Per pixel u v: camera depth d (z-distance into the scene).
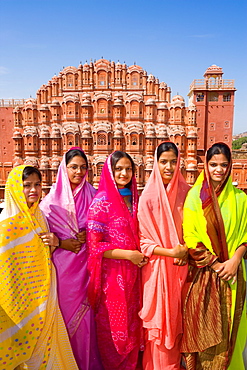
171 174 2.78
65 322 3.01
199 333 2.59
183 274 2.89
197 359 2.76
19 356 2.51
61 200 3.09
